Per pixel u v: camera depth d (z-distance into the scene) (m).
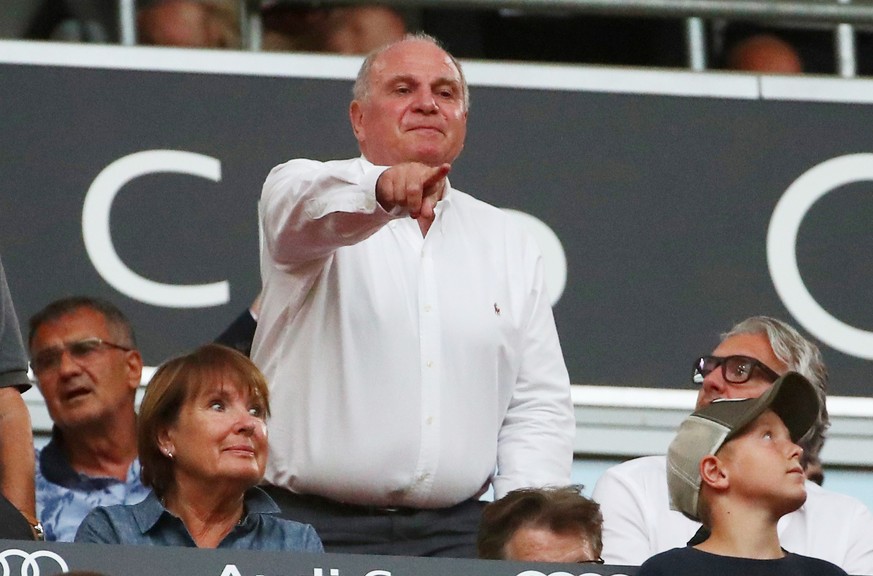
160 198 22.75
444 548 16.42
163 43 23.75
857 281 23.73
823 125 24.25
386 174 15.01
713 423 14.48
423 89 17.19
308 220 15.59
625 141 23.72
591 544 15.41
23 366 16.39
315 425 16.42
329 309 16.64
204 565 12.90
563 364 17.59
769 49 25.08
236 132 23.08
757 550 14.15
